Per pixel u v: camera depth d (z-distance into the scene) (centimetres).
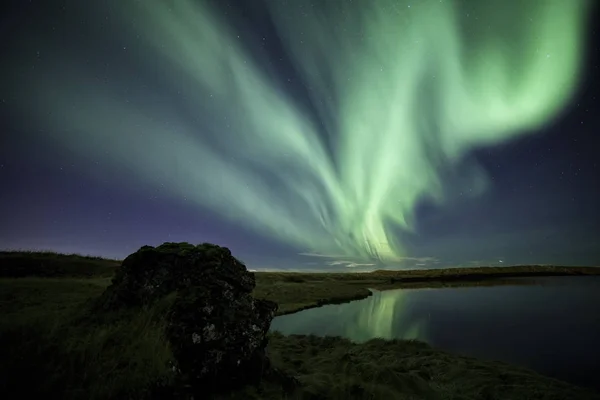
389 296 5103
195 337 682
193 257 884
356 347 1575
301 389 788
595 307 3531
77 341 606
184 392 561
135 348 605
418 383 986
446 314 3067
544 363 1462
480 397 940
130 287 830
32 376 493
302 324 2484
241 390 691
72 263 3675
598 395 1002
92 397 473
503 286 7450
